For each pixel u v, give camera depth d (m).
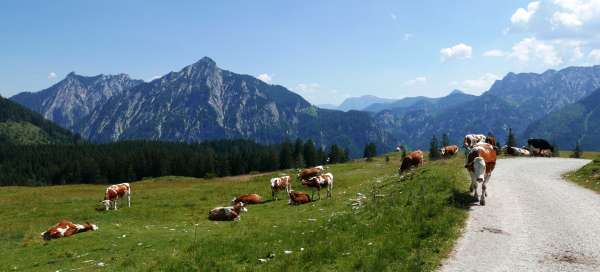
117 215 35.19
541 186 26.39
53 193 59.78
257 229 23.80
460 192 23.44
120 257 20.56
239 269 15.82
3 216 37.56
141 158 171.12
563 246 14.95
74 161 182.00
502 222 18.03
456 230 16.92
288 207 34.12
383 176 47.28
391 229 17.59
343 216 22.17
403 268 13.24
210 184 61.59
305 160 179.50
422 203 20.66
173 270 16.38
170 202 41.66
